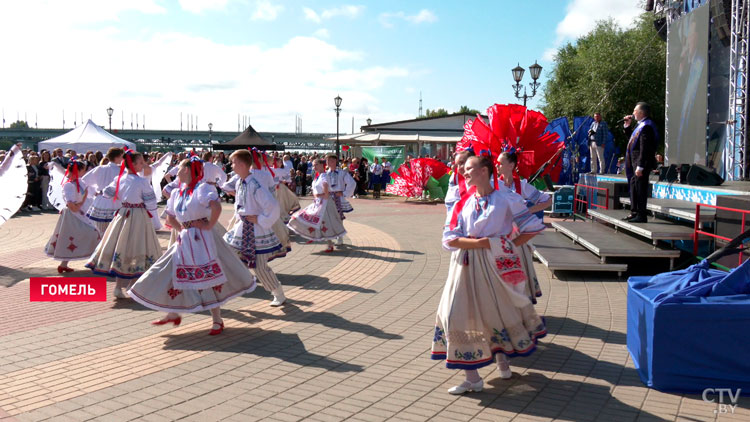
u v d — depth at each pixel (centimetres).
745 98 1234
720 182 966
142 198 728
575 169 1864
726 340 408
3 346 539
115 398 419
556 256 865
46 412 394
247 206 659
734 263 676
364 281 823
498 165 540
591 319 613
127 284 784
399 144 3725
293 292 759
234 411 396
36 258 996
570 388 429
